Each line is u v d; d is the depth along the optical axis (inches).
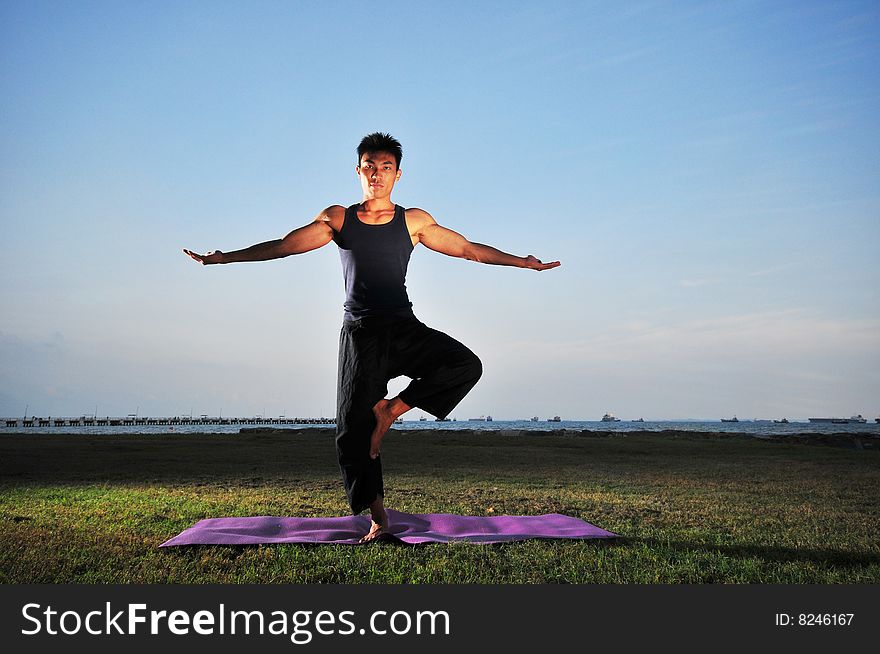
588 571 142.7
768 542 177.3
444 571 141.8
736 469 410.3
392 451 594.9
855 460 492.7
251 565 144.6
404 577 137.9
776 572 145.9
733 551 165.3
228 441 791.7
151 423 4065.0
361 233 173.3
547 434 1070.4
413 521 199.8
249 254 161.6
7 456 496.1
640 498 268.1
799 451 607.2
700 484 322.3
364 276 173.0
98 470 382.0
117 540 169.2
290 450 597.0
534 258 176.4
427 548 162.1
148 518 205.5
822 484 323.0
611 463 457.7
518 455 542.3
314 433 1176.8
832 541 179.2
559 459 497.4
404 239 176.1
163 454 533.6
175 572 140.0
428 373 173.2
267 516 207.8
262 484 312.5
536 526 192.1
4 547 159.8
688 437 935.7
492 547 163.0
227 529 177.6
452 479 343.6
